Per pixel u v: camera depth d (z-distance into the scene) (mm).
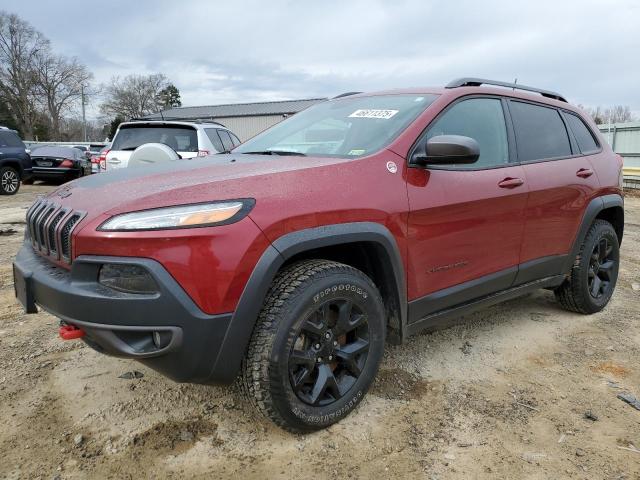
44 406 2697
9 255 5988
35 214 2676
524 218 3426
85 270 2129
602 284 4348
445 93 3184
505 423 2635
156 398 2781
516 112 3641
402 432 2533
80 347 3395
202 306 2092
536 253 3609
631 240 7652
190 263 2061
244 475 2211
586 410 2773
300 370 2387
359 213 2482
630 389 3016
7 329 3693
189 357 2113
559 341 3693
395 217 2627
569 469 2287
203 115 46375
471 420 2652
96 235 2076
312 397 2416
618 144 17984
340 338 2566
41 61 64062
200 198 2154
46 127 65688
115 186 2443
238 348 2189
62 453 2330
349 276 2477
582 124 4363
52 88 65688
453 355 3406
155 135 7746
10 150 14000
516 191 3320
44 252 2490
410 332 2893
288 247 2238
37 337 3553
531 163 3586
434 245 2861
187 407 2703
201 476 2201
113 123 72938
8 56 61688
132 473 2211
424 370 3182
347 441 2451
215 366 2172
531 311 4332
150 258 2037
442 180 2904
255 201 2221
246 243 2143
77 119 73125
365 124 3092
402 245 2688
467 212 3002
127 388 2881
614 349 3572
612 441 2502
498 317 4164
